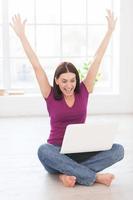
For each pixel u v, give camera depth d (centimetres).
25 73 545
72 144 246
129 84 540
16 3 528
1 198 231
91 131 245
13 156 322
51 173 278
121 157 266
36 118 500
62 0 537
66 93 255
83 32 548
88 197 233
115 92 551
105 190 245
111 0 545
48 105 262
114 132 254
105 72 558
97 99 534
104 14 547
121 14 527
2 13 522
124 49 534
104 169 279
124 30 530
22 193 239
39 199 230
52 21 539
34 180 264
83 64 539
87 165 264
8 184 256
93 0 543
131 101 543
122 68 537
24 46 256
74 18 543
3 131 419
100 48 265
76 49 550
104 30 550
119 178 268
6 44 529
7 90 535
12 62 540
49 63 545
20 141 374
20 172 281
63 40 545
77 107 259
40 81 260
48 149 258
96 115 524
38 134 404
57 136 262
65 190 245
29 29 535
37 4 532
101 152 264
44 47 543
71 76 253
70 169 253
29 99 516
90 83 267
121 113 539
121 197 233
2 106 512
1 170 286
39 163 303
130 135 397
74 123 261
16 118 500
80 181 254
